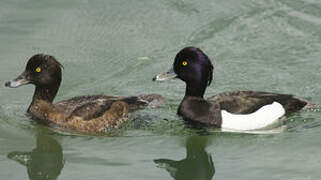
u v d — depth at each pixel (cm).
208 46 1655
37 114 1283
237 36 1708
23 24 1736
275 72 1511
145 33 1714
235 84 1463
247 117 1263
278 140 1205
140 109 1326
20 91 1441
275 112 1288
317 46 1627
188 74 1296
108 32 1712
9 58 1553
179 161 1121
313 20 1762
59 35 1686
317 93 1405
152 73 1514
